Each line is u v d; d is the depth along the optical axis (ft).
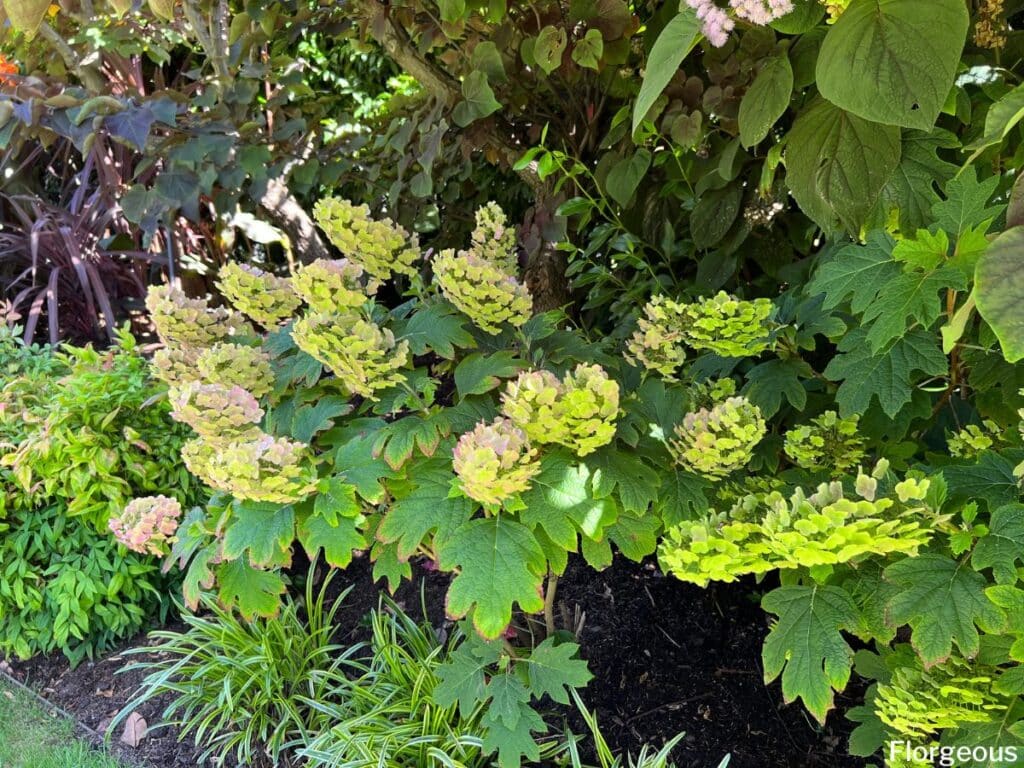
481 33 8.53
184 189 10.34
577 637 6.85
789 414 6.06
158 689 7.13
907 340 4.25
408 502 4.61
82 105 9.68
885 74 3.20
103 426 7.57
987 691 3.96
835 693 6.44
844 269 4.15
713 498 5.41
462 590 4.30
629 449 4.98
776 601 4.13
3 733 6.93
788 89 4.33
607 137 7.54
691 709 6.30
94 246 13.11
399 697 6.53
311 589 7.56
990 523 3.73
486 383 4.71
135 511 6.33
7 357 9.03
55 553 7.70
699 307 4.74
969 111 4.50
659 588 7.48
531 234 8.73
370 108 13.88
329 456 5.12
